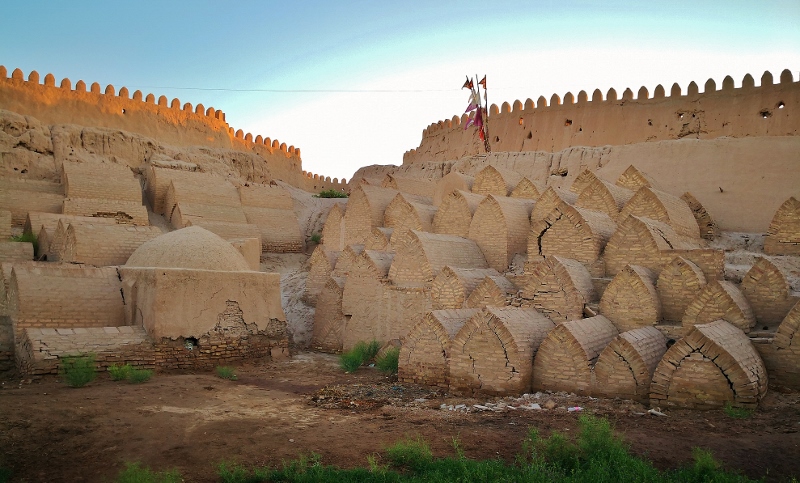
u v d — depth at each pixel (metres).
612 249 18.69
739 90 31.97
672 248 18.61
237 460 9.91
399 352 18.33
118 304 19.55
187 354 18.77
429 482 8.56
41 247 25.36
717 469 9.02
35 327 17.62
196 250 20.83
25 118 33.50
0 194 28.02
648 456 9.86
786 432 10.98
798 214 19.88
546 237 20.47
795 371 13.48
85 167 31.23
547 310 17.30
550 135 38.59
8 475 9.12
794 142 26.98
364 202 29.47
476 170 39.25
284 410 13.50
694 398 12.88
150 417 12.24
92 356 16.42
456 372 15.72
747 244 23.17
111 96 38.09
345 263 25.61
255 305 20.98
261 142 47.38
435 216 25.91
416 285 21.30
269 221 35.06
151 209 33.81
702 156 28.84
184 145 40.69
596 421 10.85
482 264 22.66
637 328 15.30
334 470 9.21
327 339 23.92
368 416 12.96
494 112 42.91
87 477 9.20
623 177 25.31
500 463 9.31
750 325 14.84
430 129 50.28
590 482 8.48
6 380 15.62
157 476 9.02
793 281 16.97
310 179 53.56
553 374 14.92
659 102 34.53
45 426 11.27
